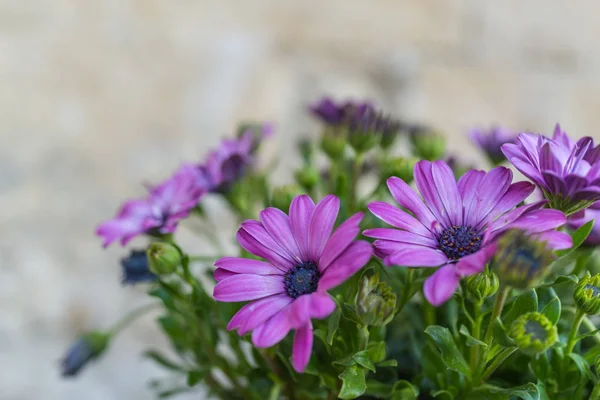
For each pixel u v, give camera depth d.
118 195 0.96
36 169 0.98
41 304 0.88
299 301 0.33
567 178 0.34
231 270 0.35
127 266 0.44
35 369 0.83
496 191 0.36
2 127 1.00
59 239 0.93
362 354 0.36
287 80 1.07
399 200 0.36
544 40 1.17
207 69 1.08
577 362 0.37
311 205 0.36
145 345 0.88
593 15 1.20
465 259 0.32
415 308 0.43
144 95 1.05
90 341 0.49
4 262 0.90
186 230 0.90
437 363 0.39
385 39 1.13
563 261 0.41
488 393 0.37
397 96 1.06
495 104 1.07
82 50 1.08
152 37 1.11
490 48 1.14
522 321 0.34
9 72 1.05
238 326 0.34
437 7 1.17
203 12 1.14
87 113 1.03
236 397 0.45
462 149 1.02
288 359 0.39
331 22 1.14
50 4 1.11
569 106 1.08
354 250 0.33
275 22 1.14
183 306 0.42
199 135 1.01
